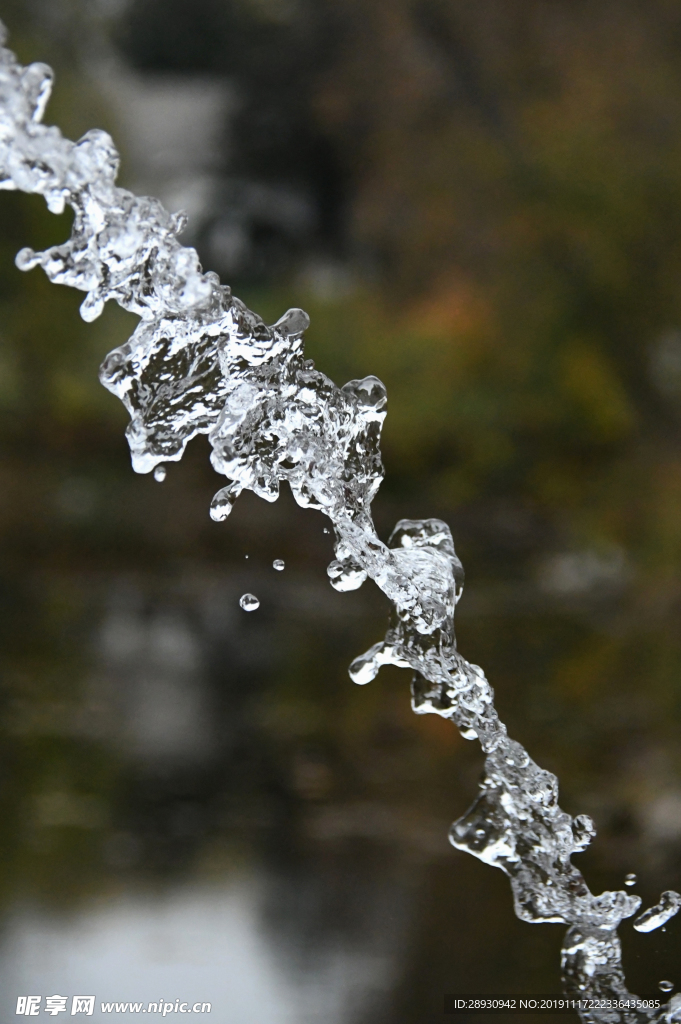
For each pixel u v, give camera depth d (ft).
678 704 27.12
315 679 33.78
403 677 33.42
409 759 24.41
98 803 20.98
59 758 24.27
